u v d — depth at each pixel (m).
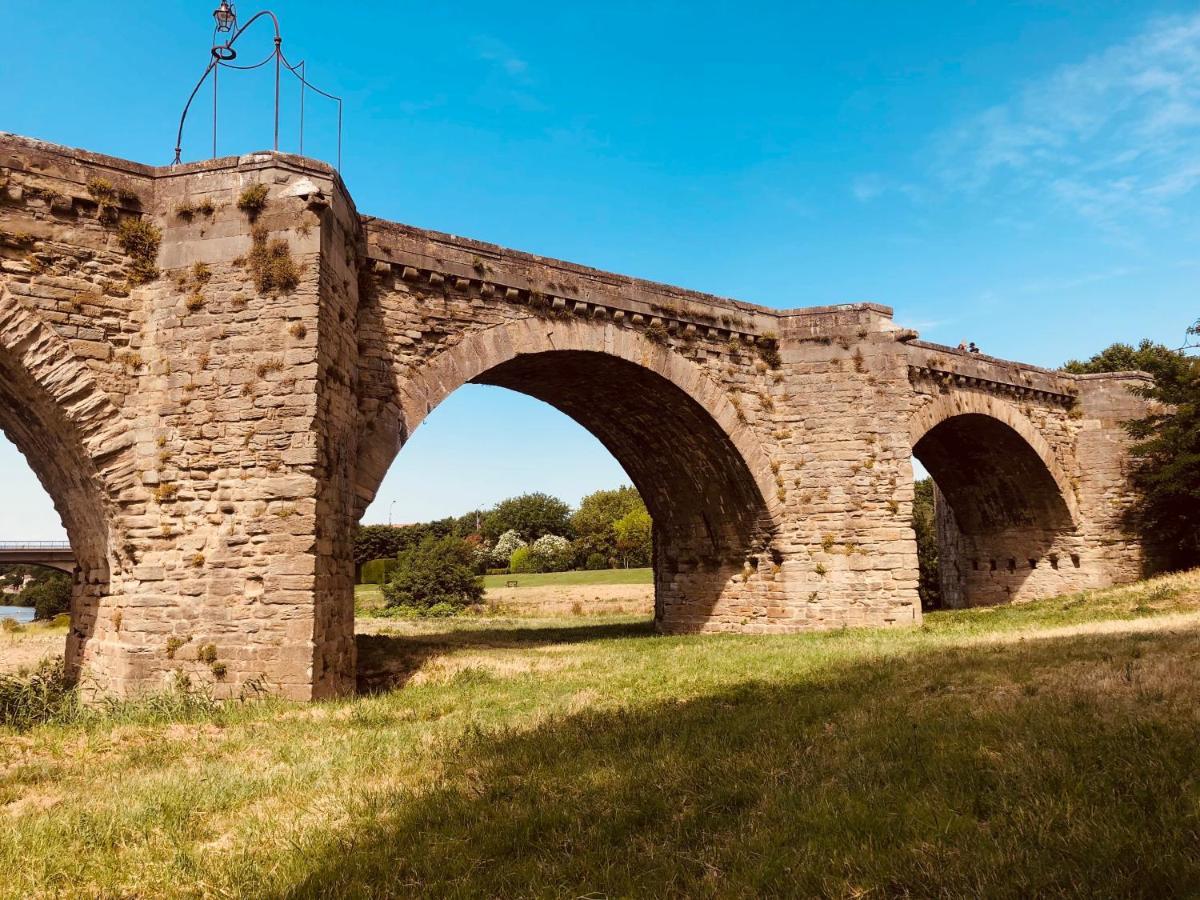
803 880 4.22
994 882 3.96
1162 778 5.08
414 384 14.32
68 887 4.68
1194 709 6.59
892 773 5.80
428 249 14.75
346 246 13.08
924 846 4.43
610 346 17.11
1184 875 3.85
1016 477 27.25
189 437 11.47
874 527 19.30
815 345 20.12
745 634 19.70
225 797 6.30
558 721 8.66
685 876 4.41
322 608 11.23
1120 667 8.84
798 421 19.97
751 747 6.89
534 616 33.94
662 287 18.19
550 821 5.34
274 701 10.49
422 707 10.17
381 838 5.20
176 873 4.82
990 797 5.10
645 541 69.88
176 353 11.68
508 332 15.66
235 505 11.23
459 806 5.73
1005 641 13.11
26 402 11.37
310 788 6.47
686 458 20.45
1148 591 20.03
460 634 22.47
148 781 6.79
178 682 10.80
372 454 13.57
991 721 6.87
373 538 72.06
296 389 11.39
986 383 24.28
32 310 10.97
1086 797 4.92
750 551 20.44
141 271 11.84
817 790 5.55
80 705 10.21
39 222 11.19
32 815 5.92
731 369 19.36
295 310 11.59
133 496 11.33
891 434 19.58
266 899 4.39
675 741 7.30
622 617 31.23
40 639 24.19
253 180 11.98
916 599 18.95
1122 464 27.12
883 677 10.17
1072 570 27.11
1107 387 27.59
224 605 11.02
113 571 11.62
